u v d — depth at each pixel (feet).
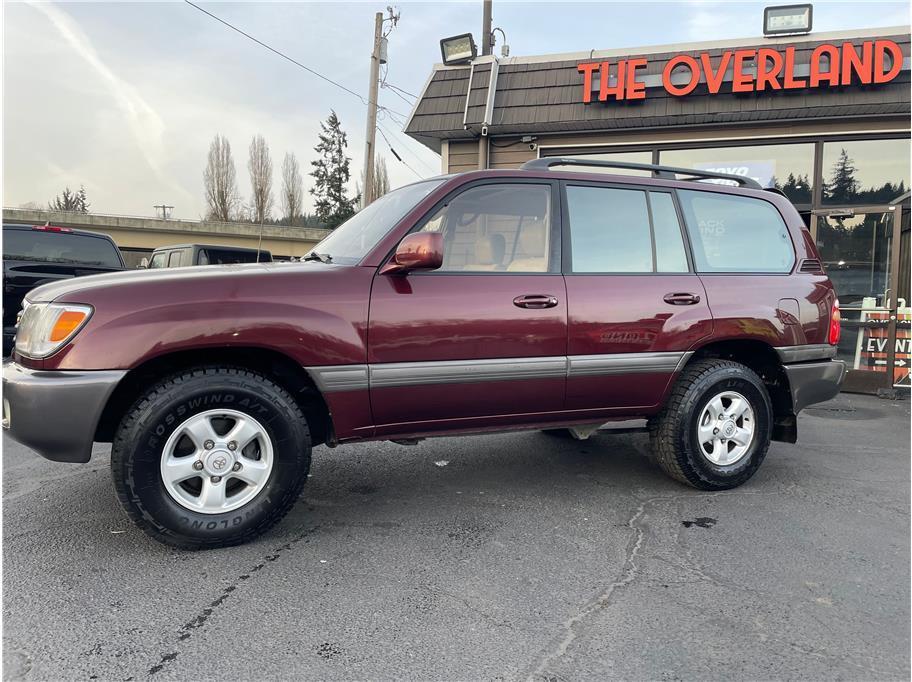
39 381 8.68
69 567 9.04
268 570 9.04
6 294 24.44
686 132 29.35
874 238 27.76
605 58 29.63
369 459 14.88
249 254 39.63
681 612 8.01
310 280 9.91
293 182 205.57
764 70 26.58
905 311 25.26
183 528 9.27
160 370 9.70
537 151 31.22
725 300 12.63
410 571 9.07
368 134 56.49
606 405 11.96
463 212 11.14
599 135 30.37
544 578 8.89
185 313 9.10
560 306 11.27
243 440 9.64
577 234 11.84
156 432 9.00
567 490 12.76
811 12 27.12
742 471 12.79
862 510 11.76
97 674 6.59
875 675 6.77
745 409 12.95
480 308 10.70
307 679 6.57
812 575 9.09
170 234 130.52
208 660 6.87
